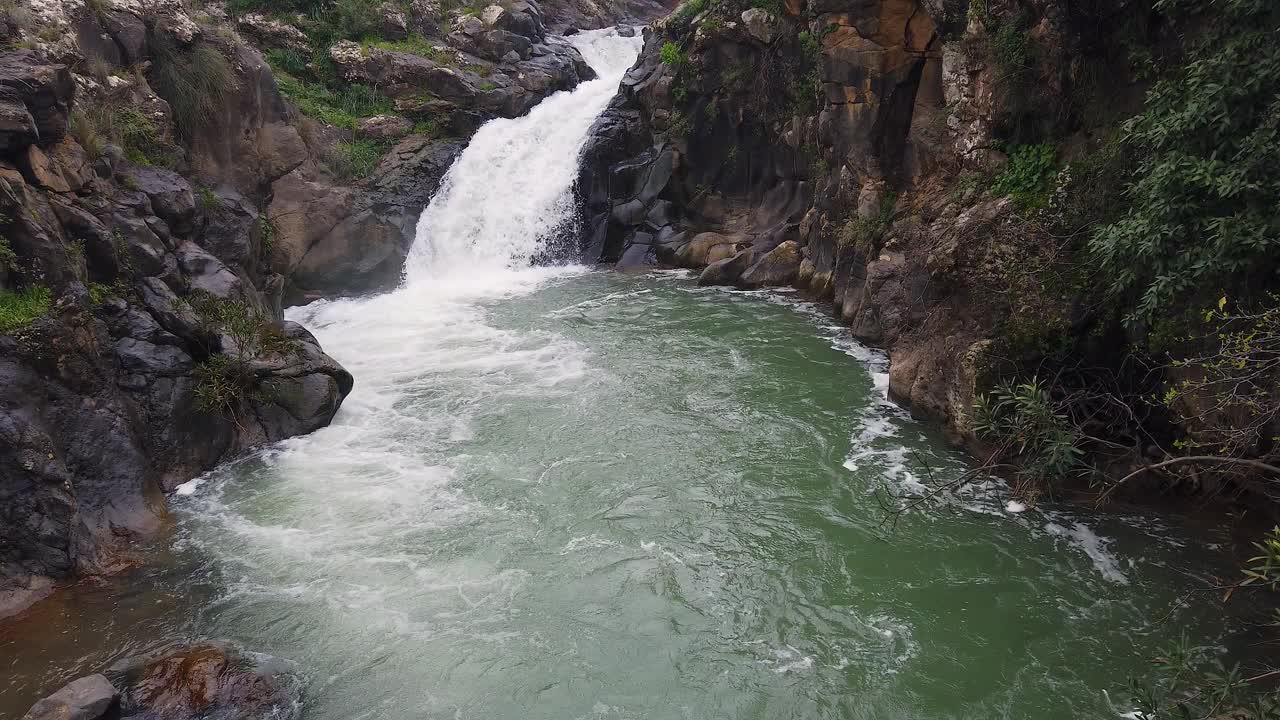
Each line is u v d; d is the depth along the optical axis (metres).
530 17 36.28
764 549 11.21
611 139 27.39
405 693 8.93
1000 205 13.74
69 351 11.78
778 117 24.56
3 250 11.59
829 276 21.36
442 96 29.67
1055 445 10.42
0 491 10.34
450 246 26.06
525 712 8.69
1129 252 10.66
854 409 15.17
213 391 13.76
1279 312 8.64
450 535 11.71
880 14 18.56
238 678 8.85
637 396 16.05
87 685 8.34
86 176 14.58
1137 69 12.66
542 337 19.62
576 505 12.38
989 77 15.26
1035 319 12.49
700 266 25.17
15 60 13.77
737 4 24.73
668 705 8.74
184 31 20.89
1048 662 9.13
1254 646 9.11
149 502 12.05
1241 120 9.52
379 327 20.73
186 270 16.17
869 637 9.61
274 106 23.61
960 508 11.94
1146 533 11.14
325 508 12.43
